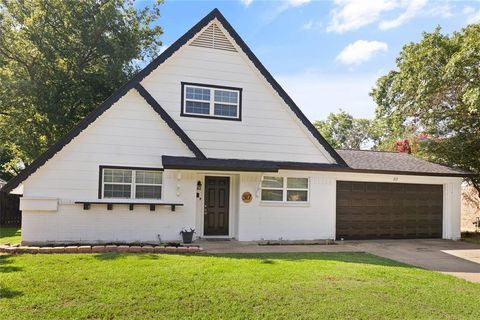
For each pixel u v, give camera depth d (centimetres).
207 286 647
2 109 1848
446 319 545
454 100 1664
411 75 1689
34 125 1898
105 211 1134
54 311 520
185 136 1202
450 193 1490
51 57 1781
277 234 1291
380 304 594
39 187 1089
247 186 1271
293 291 638
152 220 1171
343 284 692
